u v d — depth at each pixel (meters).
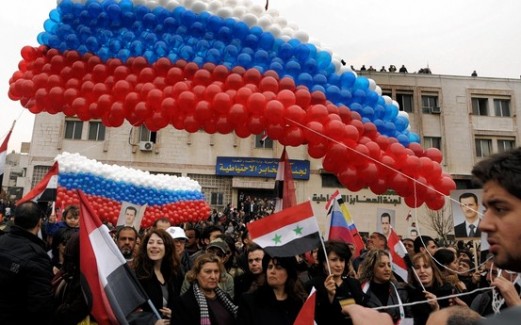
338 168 5.25
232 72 5.32
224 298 3.85
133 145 23.09
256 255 4.48
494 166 1.19
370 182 5.19
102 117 5.61
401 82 25.42
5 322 3.27
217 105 4.97
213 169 23.20
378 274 4.44
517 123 25.66
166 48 5.49
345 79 5.66
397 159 5.31
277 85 5.19
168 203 16.20
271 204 22.27
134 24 5.61
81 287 3.48
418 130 24.91
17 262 3.35
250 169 23.08
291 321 3.43
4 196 18.84
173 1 5.65
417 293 4.51
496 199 1.17
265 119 5.09
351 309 1.56
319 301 3.85
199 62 5.40
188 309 3.59
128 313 3.56
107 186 14.50
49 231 6.13
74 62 5.57
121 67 5.45
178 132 23.52
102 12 5.61
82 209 3.71
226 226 18.05
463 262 6.48
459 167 24.69
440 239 20.14
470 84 25.86
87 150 22.88
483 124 25.48
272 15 5.91
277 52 5.57
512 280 3.94
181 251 5.60
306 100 5.20
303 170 23.25
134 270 4.02
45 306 3.38
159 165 23.11
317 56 5.70
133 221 7.90
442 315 1.26
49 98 5.49
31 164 22.45
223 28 5.45
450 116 25.30
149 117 5.32
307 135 5.10
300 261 5.24
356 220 23.11
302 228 3.75
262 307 3.49
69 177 13.84
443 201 5.40
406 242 7.02
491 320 0.82
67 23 5.73
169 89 5.24
